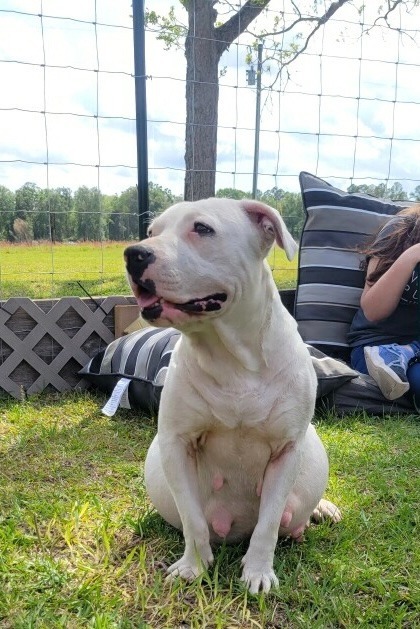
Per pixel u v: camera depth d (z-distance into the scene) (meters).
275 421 1.97
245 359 1.92
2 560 2.00
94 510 2.41
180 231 1.88
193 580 1.95
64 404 3.82
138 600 1.84
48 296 5.52
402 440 3.32
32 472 2.78
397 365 3.69
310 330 4.43
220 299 1.86
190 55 5.76
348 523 2.36
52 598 1.83
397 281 3.86
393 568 2.08
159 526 2.32
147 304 1.81
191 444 2.05
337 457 3.05
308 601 1.89
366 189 5.51
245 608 1.83
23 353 3.97
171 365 2.05
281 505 2.00
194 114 5.24
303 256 4.63
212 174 5.16
